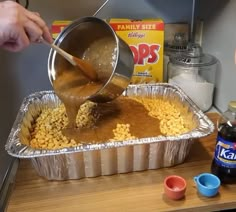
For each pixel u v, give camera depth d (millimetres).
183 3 1089
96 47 802
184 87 967
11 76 1110
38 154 638
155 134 749
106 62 780
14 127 738
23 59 1092
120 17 1086
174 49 1064
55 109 913
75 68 800
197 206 620
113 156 687
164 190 657
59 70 801
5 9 630
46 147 727
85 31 785
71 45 806
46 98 924
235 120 644
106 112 845
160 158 716
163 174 718
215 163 672
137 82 990
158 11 1094
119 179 707
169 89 931
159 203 631
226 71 945
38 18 689
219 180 639
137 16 1094
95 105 877
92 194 664
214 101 1045
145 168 729
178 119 835
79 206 631
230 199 632
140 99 943
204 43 1081
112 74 699
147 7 1084
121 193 664
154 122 805
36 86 1143
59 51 704
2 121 1162
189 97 918
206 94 982
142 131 762
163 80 1042
